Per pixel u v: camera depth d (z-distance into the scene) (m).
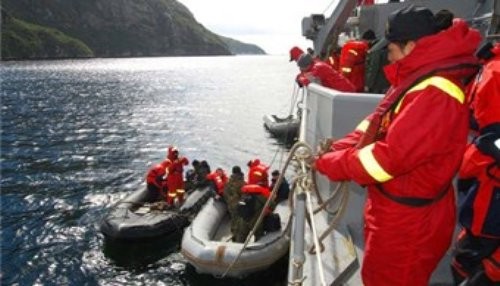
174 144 26.73
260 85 73.19
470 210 2.19
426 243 2.06
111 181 18.78
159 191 14.11
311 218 2.60
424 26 1.97
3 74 86.12
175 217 12.80
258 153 24.88
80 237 13.06
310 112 5.02
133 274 11.02
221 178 12.70
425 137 1.85
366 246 2.23
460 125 1.95
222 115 38.97
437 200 2.07
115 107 43.25
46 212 15.09
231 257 9.83
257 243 10.13
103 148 25.23
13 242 12.76
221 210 12.28
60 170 20.45
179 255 11.80
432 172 1.98
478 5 6.14
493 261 2.14
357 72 6.03
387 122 2.14
